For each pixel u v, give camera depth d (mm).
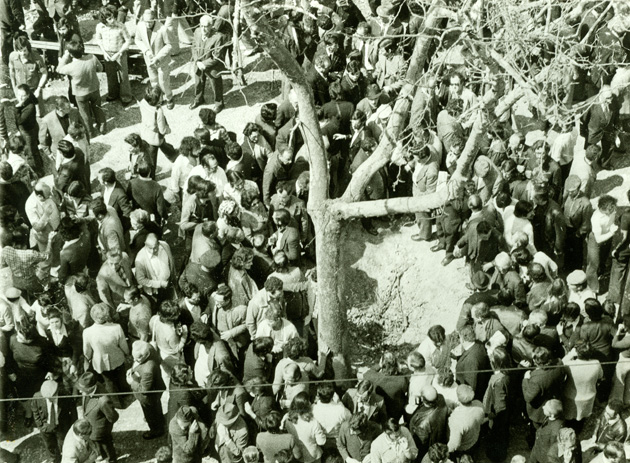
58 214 12734
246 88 17266
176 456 10547
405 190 14250
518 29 10664
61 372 10844
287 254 12367
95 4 19188
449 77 13555
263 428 10281
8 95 15953
